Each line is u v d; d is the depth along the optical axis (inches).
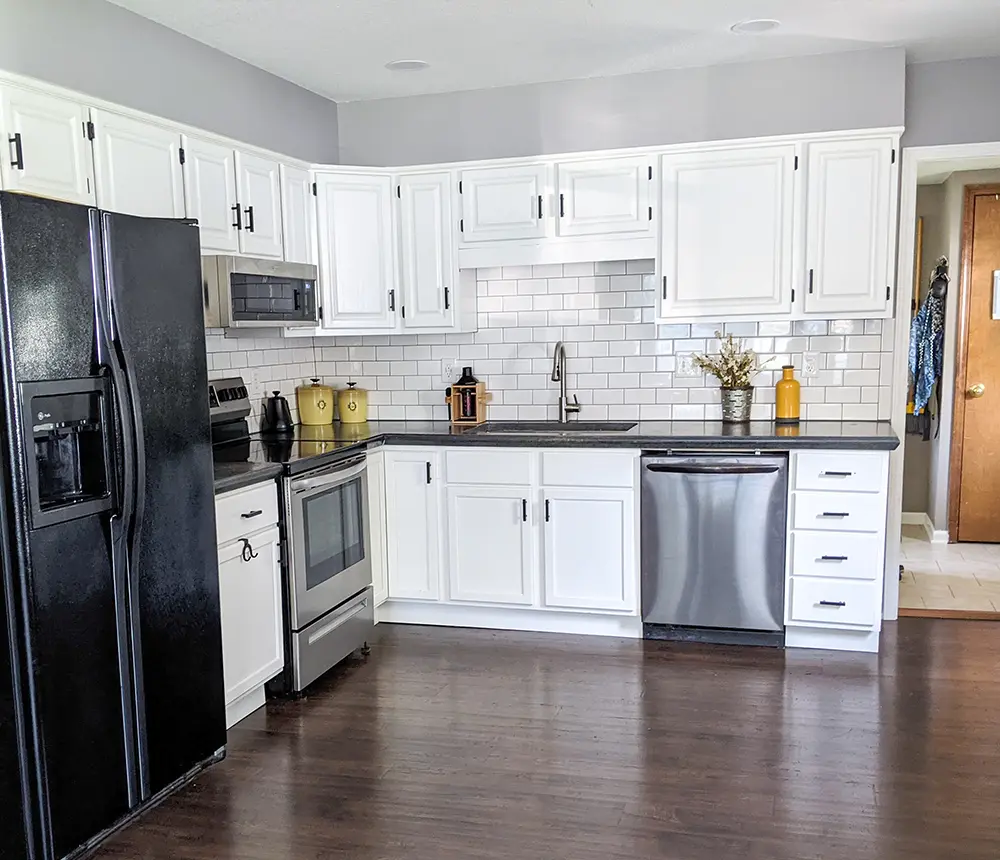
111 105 117.0
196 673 111.2
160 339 103.9
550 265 179.5
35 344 87.7
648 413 178.5
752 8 133.3
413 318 175.6
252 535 127.0
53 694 90.7
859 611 148.0
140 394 100.3
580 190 165.5
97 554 96.1
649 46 151.2
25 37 112.4
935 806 101.5
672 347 175.8
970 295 221.3
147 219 102.1
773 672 142.1
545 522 159.9
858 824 98.0
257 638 128.8
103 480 96.3
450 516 164.9
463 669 146.9
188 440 108.7
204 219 136.2
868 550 146.4
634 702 131.6
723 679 139.6
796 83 159.2
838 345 168.7
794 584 150.3
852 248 155.9
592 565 158.6
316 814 103.0
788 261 158.6
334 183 169.6
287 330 167.6
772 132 161.6
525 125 174.1
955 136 160.2
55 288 90.1
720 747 116.8
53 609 90.4
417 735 122.7
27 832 90.0
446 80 169.5
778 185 157.2
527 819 100.7
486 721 126.6
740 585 151.6
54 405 90.2
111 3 125.8
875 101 156.1
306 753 118.3
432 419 189.9
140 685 101.9
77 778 94.0
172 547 106.3
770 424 166.6
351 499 153.6
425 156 180.7
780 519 148.6
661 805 102.9
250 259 138.2
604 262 176.6
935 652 150.2
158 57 135.3
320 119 179.0
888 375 167.0
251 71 157.2
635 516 155.5
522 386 184.1
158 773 105.2
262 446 152.3
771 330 171.5
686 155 160.2
